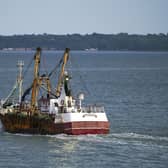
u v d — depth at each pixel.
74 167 177.75
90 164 181.00
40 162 183.25
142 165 179.62
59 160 185.25
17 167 177.62
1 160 185.38
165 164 180.88
